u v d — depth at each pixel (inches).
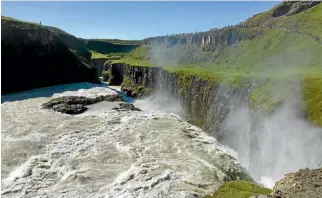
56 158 1385.3
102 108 2481.5
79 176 1200.8
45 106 2479.1
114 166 1309.1
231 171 1366.9
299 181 775.7
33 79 3836.1
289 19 4975.4
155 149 1514.5
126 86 4613.7
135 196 1037.8
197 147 1583.4
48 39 4350.4
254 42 4557.1
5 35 3799.2
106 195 1058.1
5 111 2309.3
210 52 5629.9
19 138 1630.2
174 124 2026.3
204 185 1126.4
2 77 3503.9
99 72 7190.0
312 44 3218.5
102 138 1670.8
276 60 3294.8
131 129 1855.3
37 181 1171.9
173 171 1242.6
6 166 1296.8
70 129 1831.9
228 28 5565.9
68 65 4478.3
